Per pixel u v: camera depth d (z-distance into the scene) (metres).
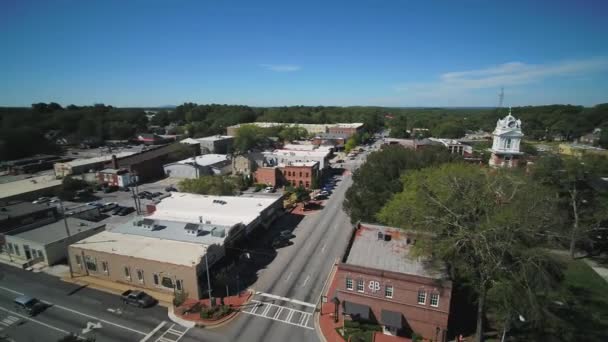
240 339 33.56
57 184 87.75
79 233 53.22
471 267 31.28
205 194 74.12
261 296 41.00
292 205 77.62
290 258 51.16
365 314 34.22
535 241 32.28
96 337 33.75
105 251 44.19
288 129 185.12
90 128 176.00
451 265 33.75
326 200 83.94
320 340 33.41
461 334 33.78
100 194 88.56
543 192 35.81
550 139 185.00
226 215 59.38
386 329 34.12
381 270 33.34
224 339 33.59
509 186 36.12
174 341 33.25
